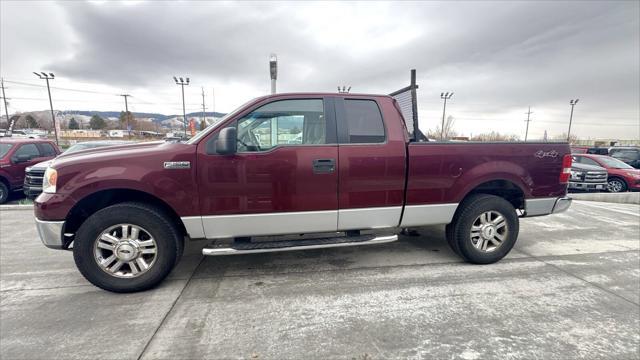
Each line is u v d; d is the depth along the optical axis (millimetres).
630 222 6023
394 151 3318
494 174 3561
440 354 2213
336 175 3199
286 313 2721
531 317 2666
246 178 3043
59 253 4125
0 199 8062
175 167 2941
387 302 2898
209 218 3055
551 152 3729
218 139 2865
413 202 3432
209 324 2562
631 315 2707
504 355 2203
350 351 2246
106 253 3074
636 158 14711
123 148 3203
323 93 3299
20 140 8805
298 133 3207
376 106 3398
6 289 3150
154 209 3004
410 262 3820
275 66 8469
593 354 2219
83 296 3014
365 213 3346
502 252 3729
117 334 2436
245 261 3855
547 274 3510
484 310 2768
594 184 11008
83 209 3133
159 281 3096
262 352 2240
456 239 3676
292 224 3213
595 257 4055
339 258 3947
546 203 3795
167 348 2277
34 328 2508
